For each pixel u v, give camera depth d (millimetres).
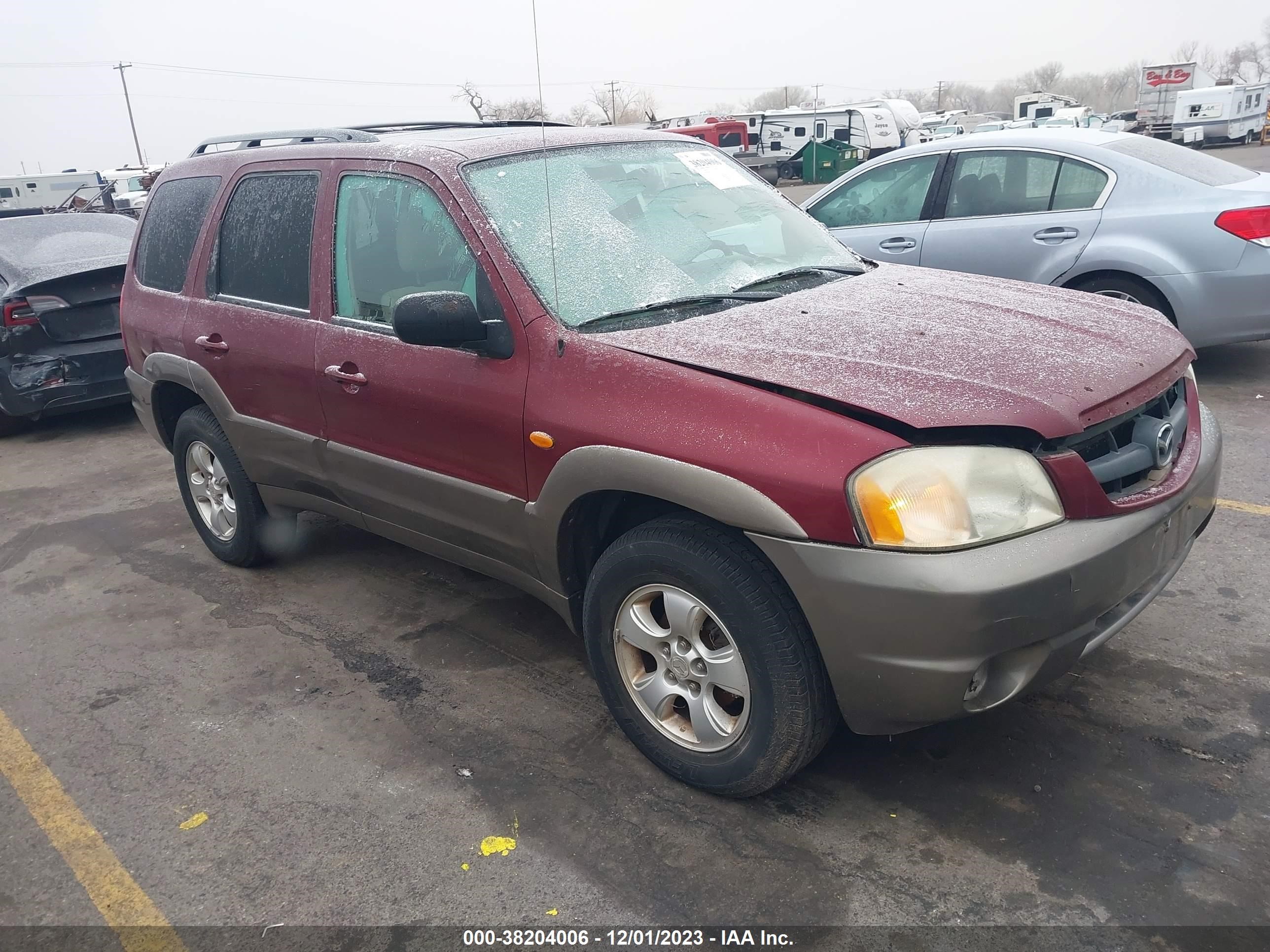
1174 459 2689
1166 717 2941
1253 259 5410
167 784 3012
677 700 2791
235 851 2688
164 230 4469
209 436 4281
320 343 3494
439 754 3049
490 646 3719
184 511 5531
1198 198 5582
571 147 3428
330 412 3516
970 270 6320
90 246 7641
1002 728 2945
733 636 2465
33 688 3674
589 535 2896
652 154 3602
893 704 2312
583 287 2920
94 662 3836
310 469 3746
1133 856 2414
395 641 3805
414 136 3568
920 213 6539
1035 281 6070
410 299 2748
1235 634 3361
